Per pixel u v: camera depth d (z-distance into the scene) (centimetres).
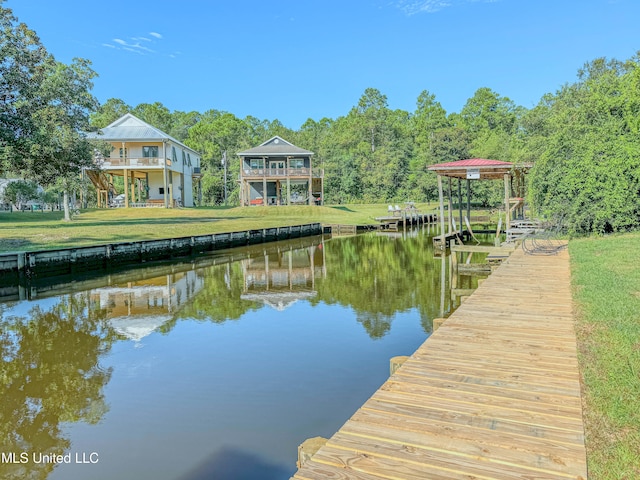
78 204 4906
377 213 4469
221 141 6116
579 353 461
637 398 364
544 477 252
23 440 478
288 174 4088
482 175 2208
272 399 565
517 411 333
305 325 920
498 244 2098
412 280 1435
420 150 6050
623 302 634
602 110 1628
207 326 929
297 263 1919
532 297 718
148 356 743
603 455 295
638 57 2531
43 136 1872
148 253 1919
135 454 447
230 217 3406
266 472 411
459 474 257
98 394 591
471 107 7325
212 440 469
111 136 3538
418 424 317
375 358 714
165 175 3488
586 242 1352
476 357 451
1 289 1345
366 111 8000
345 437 302
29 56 1892
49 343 823
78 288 1380
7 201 4631
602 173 1446
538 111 4203
